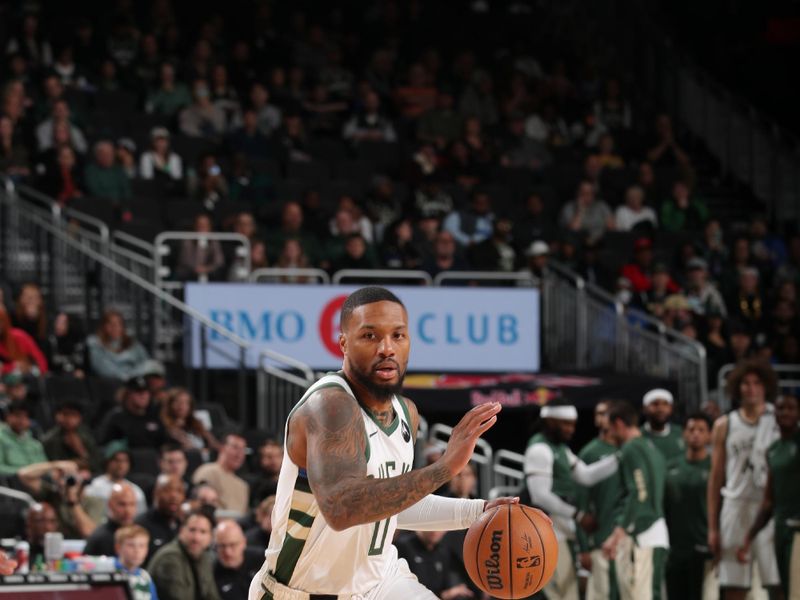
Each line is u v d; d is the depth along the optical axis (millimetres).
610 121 48094
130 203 36656
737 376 22125
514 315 34906
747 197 47281
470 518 10602
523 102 46875
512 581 10195
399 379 9461
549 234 40062
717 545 22469
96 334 30797
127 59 43469
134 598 8328
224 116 42219
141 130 40969
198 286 33000
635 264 38656
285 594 9914
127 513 20406
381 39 49969
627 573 22531
